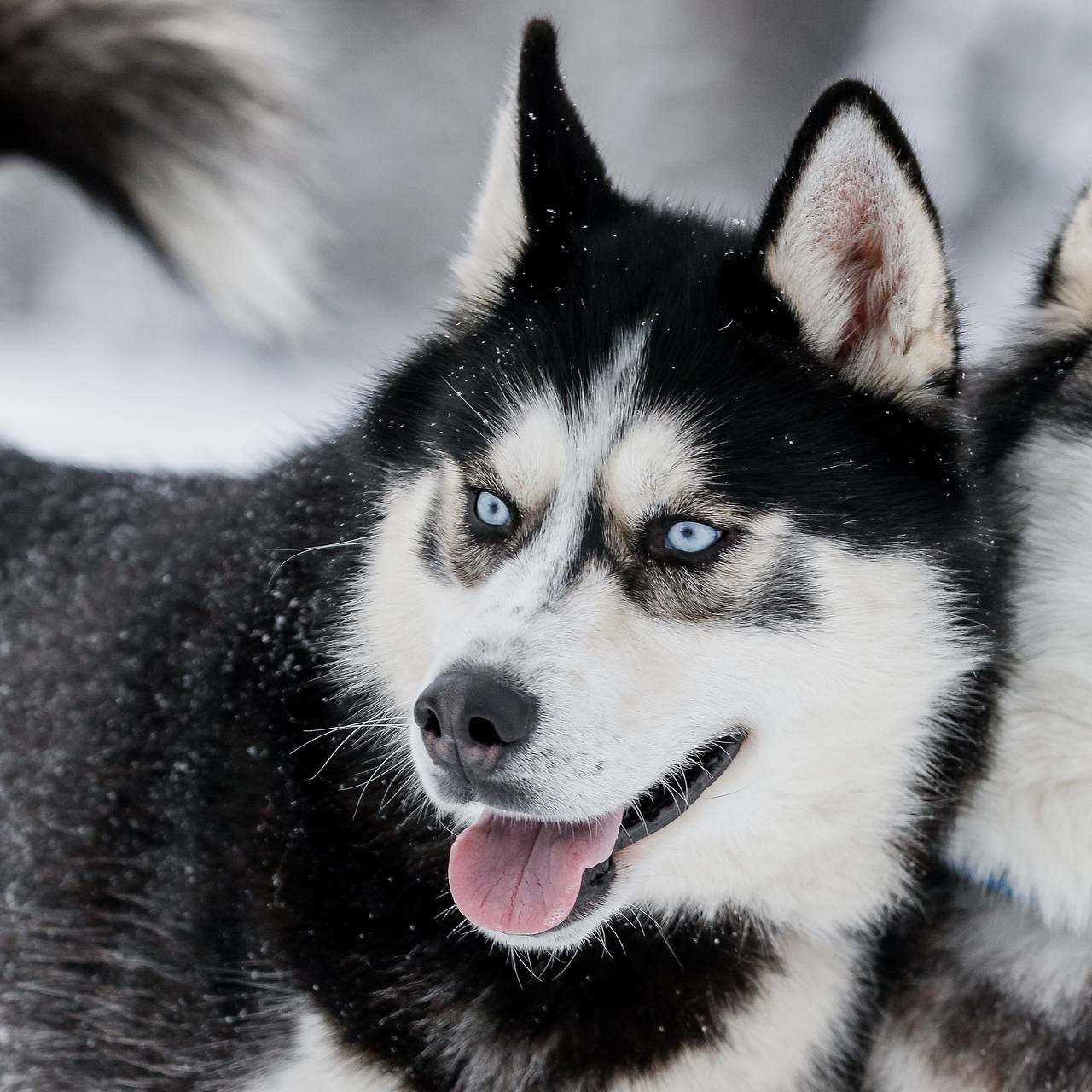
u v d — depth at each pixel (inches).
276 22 269.3
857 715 156.1
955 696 162.2
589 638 141.9
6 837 179.0
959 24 671.8
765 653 149.3
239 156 263.4
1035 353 182.4
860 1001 176.1
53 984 170.6
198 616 175.9
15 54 249.0
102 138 256.4
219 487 197.3
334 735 164.4
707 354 154.3
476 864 147.4
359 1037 156.9
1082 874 171.9
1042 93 648.4
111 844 170.4
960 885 180.2
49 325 656.4
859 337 157.6
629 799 141.7
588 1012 159.6
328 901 159.9
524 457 152.1
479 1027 158.7
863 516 152.4
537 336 159.6
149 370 585.3
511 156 168.1
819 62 809.5
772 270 155.6
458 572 154.3
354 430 174.6
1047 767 169.6
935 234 151.2
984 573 161.8
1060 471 171.9
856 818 162.6
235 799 164.4
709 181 784.9
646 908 161.8
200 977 161.9
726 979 164.1
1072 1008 174.4
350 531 167.8
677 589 147.6
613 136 794.8
